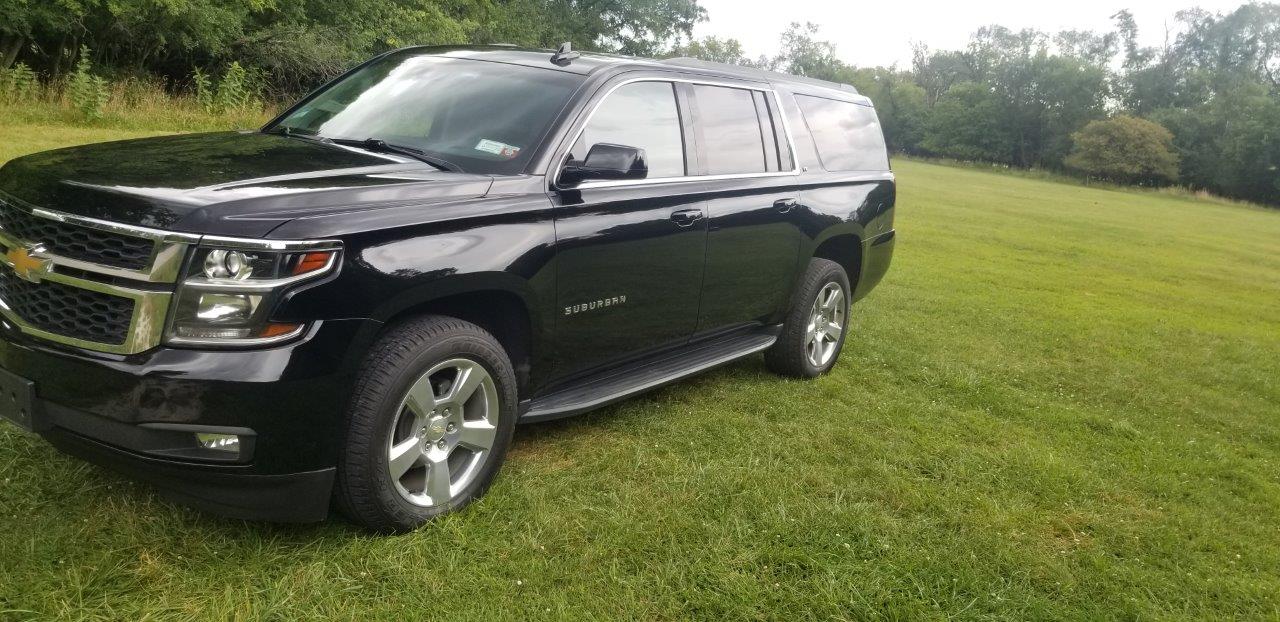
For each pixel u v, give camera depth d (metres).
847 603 3.02
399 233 2.94
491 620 2.70
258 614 2.60
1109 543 3.78
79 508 3.02
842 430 4.72
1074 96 86.12
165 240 2.58
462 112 3.85
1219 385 7.12
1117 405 6.12
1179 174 73.50
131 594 2.63
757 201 4.73
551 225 3.49
